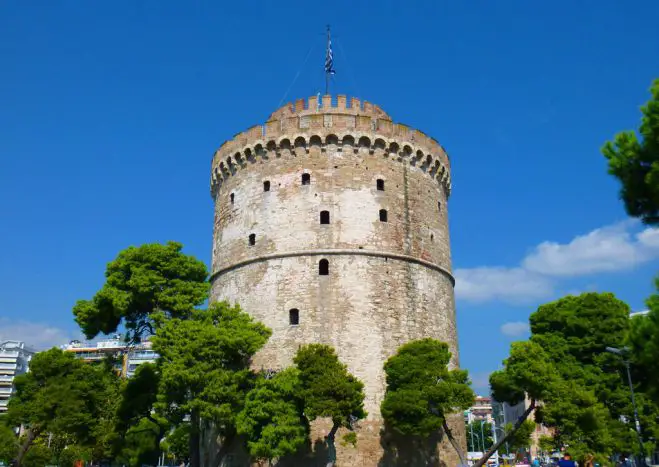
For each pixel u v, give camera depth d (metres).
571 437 37.03
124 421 40.44
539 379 33.94
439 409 34.38
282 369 37.41
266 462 36.91
